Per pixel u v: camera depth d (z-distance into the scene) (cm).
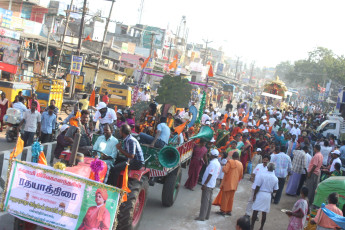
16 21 3259
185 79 1293
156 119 1133
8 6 3431
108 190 576
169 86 1288
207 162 1259
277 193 1246
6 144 1381
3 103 1538
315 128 3062
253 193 986
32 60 2723
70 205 580
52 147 1080
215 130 1830
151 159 868
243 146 1491
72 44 3950
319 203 977
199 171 1246
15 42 2331
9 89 1631
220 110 4438
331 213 721
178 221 933
